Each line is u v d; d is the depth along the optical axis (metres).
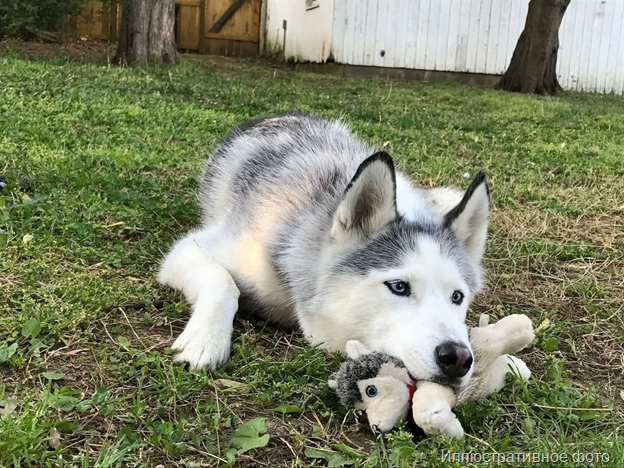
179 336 0.78
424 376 0.67
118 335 0.80
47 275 0.93
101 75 3.11
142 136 1.95
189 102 2.65
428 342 0.68
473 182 0.84
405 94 3.81
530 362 0.88
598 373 0.87
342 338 0.79
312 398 0.71
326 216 0.85
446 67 5.11
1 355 0.70
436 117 2.92
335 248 0.80
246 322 0.90
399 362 0.68
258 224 0.91
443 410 0.64
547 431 0.69
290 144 1.09
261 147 1.12
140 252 1.07
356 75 5.02
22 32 4.41
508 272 1.21
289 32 5.51
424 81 4.85
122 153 1.67
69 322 0.79
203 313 0.80
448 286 0.75
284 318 0.91
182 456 0.59
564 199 1.69
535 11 4.51
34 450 0.56
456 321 0.71
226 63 4.91
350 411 0.68
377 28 4.96
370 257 0.77
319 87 3.76
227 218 1.00
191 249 0.97
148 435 0.62
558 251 1.30
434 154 2.11
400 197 0.90
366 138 2.18
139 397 0.65
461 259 0.81
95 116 2.11
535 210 1.57
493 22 5.03
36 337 0.76
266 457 0.61
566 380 0.84
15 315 0.80
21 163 1.42
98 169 1.52
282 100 2.98
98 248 1.07
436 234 0.81
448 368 0.66
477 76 5.14
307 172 0.97
